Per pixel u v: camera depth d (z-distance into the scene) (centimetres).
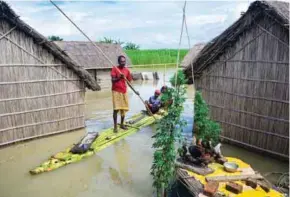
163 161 465
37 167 609
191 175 484
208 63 752
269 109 645
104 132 810
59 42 1689
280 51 609
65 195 521
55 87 818
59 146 754
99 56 1739
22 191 533
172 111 470
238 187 435
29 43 752
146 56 2917
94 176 592
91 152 675
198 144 544
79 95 874
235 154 681
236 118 719
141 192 530
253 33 653
